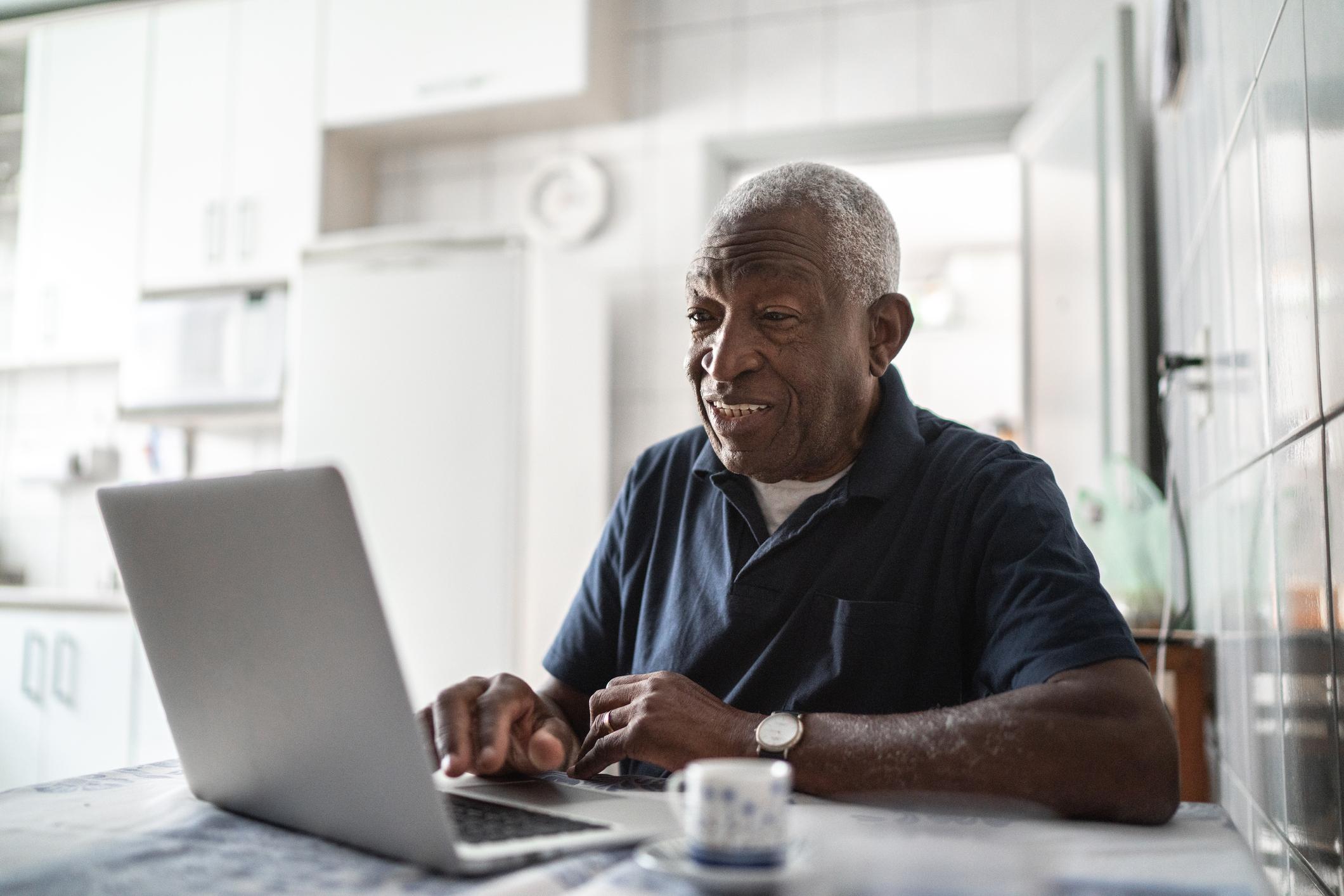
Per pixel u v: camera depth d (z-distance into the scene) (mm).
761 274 1066
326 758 663
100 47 3416
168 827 729
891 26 3016
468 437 2637
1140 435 2264
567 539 2789
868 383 1143
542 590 2648
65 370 3658
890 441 1128
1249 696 1284
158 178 3316
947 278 5379
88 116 3404
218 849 667
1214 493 1561
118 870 619
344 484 587
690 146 3150
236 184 3240
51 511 3611
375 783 632
